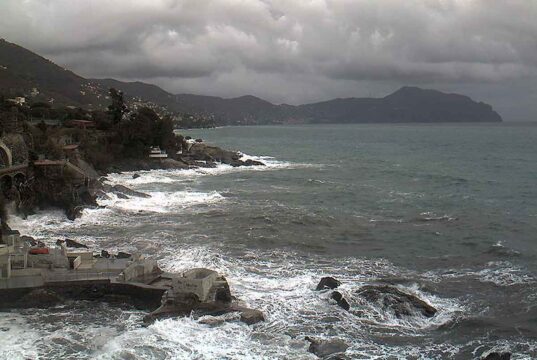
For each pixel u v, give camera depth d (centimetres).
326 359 3080
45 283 3978
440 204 8194
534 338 3425
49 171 7506
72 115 16250
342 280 4444
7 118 9294
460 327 3569
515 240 5878
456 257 5212
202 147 17038
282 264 4906
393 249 5500
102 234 6041
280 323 3572
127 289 3962
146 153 14075
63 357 3112
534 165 14525
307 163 15912
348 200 8600
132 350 3147
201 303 3706
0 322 3625
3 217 6359
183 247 5434
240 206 7894
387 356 3167
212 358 3089
